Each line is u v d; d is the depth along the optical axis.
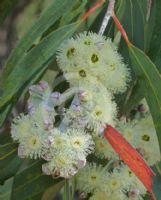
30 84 0.47
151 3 0.51
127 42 0.47
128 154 0.44
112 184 0.46
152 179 0.47
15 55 0.46
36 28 0.46
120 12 0.50
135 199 0.46
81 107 0.43
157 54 0.50
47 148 0.42
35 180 0.48
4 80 0.46
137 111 0.50
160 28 0.50
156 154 0.47
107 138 0.44
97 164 0.46
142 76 0.46
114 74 0.44
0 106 0.44
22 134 0.43
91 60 0.44
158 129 0.45
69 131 0.43
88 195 0.47
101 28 0.46
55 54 0.46
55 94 0.44
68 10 0.47
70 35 0.46
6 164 0.48
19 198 0.48
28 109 0.44
